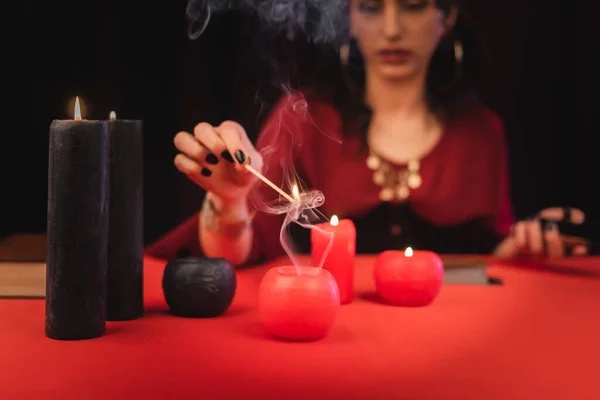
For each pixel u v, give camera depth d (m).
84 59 2.61
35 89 2.58
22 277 1.21
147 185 2.73
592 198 2.70
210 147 1.38
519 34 2.62
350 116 2.42
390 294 1.20
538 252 1.69
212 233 1.61
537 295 1.30
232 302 1.23
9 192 2.55
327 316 0.97
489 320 1.11
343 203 2.40
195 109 2.69
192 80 2.67
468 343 0.98
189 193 2.74
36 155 2.57
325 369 0.85
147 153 2.72
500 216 2.40
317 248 1.21
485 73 2.54
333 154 2.41
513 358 0.90
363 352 0.93
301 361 0.88
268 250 1.69
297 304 0.96
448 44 2.39
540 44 2.65
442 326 1.07
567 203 2.71
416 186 2.38
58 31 2.58
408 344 0.97
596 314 1.15
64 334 0.96
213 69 2.68
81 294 0.97
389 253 1.23
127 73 2.65
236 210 1.59
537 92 2.68
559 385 0.80
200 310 1.10
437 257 1.22
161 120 2.70
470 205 2.39
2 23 2.54
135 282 1.09
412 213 2.39
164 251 1.81
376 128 2.42
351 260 1.22
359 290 1.34
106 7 2.61
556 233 1.73
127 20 2.63
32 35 2.56
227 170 1.48
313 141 2.42
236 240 1.60
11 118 2.56
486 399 0.75
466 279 1.40
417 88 2.39
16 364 0.85
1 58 2.55
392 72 2.36
